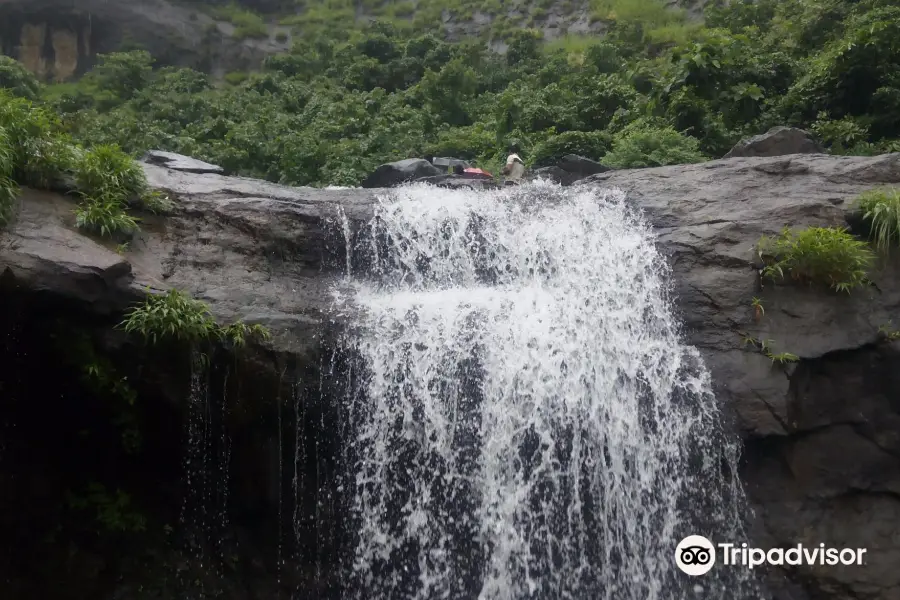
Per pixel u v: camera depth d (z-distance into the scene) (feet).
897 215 31.09
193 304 27.40
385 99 77.87
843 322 30.17
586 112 61.00
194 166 40.81
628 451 29.73
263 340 28.02
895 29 51.70
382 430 29.30
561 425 30.09
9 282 24.72
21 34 92.43
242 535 29.32
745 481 28.96
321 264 33.78
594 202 36.55
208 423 27.99
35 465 28.12
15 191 27.61
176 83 83.87
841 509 28.89
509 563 28.66
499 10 103.40
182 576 28.96
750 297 30.91
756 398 28.99
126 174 31.01
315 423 28.84
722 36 58.70
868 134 50.80
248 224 32.78
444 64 84.33
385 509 28.99
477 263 35.88
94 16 94.48
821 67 53.67
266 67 91.35
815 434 29.40
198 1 107.34
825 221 32.58
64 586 28.37
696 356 30.27
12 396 26.96
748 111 53.72
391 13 109.81
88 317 26.12
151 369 26.96
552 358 30.83
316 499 29.04
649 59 78.74
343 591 28.84
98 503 28.71
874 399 29.73
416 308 31.68
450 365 30.25
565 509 29.25
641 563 28.63
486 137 62.95
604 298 33.19
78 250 26.63
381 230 35.17
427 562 28.71
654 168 38.93
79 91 80.64
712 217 34.19
